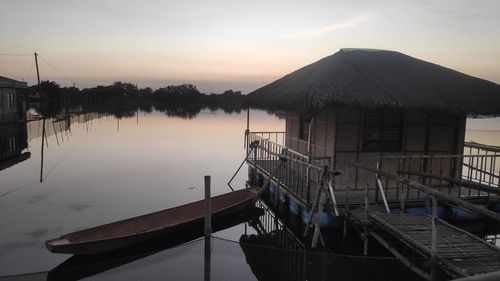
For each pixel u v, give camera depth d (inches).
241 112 3112.7
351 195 349.1
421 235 235.5
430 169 382.6
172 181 591.2
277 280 240.2
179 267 245.0
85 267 242.8
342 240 321.7
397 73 386.0
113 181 578.6
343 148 368.8
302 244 335.6
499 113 346.6
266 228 405.1
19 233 356.2
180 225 345.4
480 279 59.9
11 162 708.7
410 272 237.5
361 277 237.6
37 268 282.0
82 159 761.6
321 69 390.9
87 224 383.2
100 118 2020.2
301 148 451.8
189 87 4313.5
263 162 537.3
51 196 487.8
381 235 281.3
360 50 438.3
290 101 340.5
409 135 377.1
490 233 343.0
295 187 385.7
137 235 313.4
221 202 409.7
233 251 254.7
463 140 384.5
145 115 2384.4
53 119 1616.6
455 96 349.1
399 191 360.8
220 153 879.7
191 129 1441.9
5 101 1149.7
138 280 234.8
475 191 368.5
